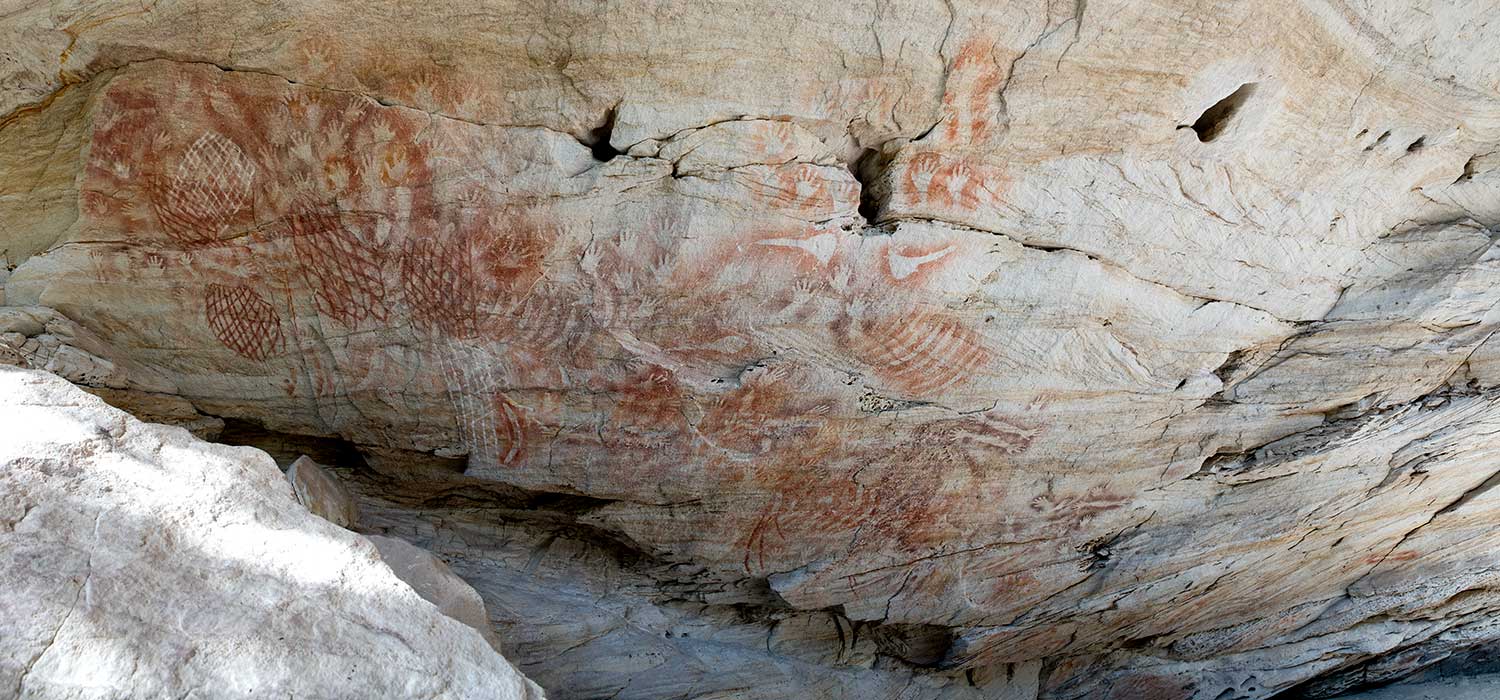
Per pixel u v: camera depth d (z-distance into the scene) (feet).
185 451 8.57
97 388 11.73
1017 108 12.26
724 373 13.14
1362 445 15.60
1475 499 17.25
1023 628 17.17
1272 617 19.16
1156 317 14.07
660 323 12.69
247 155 11.26
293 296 12.05
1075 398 14.39
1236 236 13.73
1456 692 21.93
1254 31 11.98
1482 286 13.94
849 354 13.33
